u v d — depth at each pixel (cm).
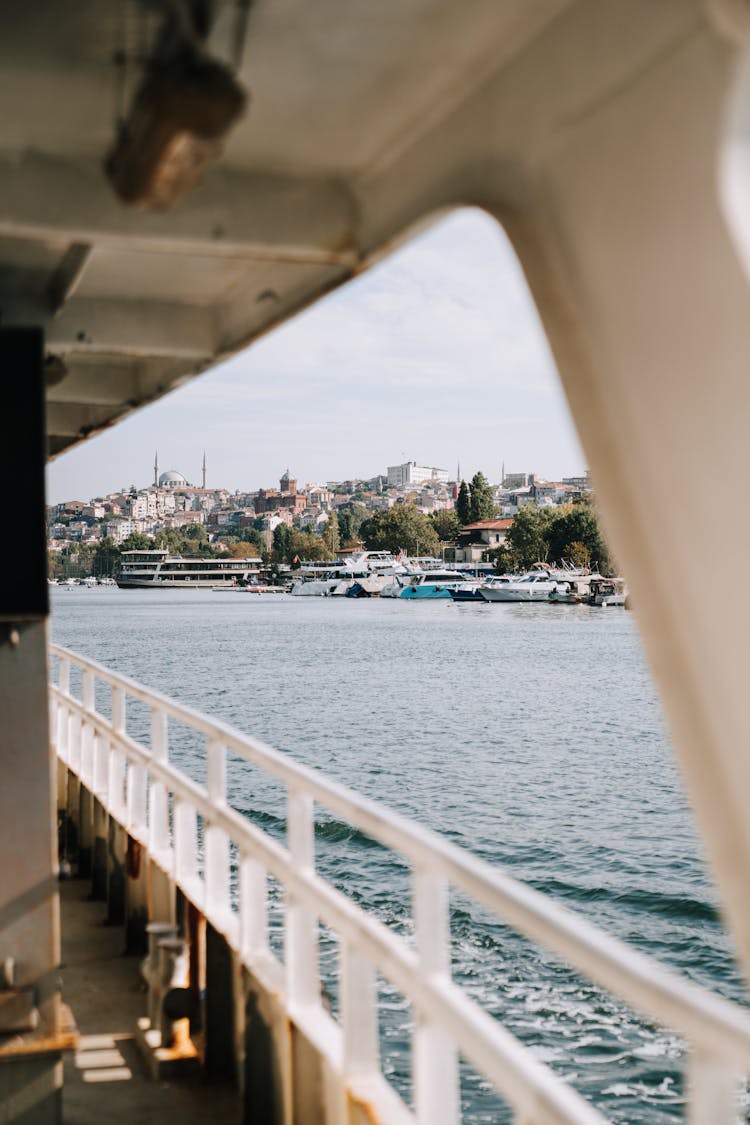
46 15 245
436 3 244
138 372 611
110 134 310
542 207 256
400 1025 1255
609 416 252
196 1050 526
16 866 397
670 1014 201
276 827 2453
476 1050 270
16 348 378
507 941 1633
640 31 215
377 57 268
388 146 320
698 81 202
